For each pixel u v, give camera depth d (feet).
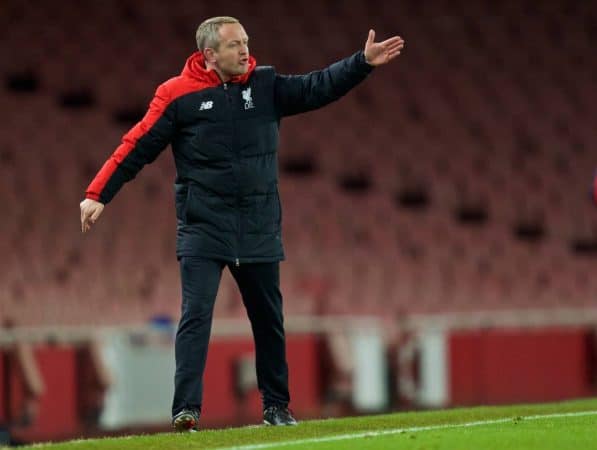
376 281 169.78
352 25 202.80
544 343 135.13
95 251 158.71
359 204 182.50
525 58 212.02
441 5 210.79
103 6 183.73
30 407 102.68
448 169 193.57
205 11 190.70
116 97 177.58
